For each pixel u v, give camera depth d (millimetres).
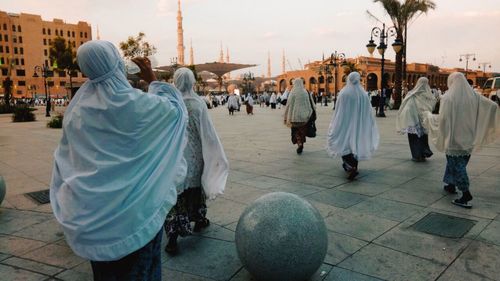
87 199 1963
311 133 9398
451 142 5070
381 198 5484
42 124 21797
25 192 6109
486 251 3730
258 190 5988
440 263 3498
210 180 3832
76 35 122125
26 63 112688
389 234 4172
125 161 2012
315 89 96750
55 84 115250
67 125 2061
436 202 5277
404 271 3359
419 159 8188
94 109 1992
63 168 2074
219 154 3852
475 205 5129
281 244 2906
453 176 5219
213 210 5035
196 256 3703
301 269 2945
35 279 3311
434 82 94375
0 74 108188
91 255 1987
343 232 4238
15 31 110875
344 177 6812
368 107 6645
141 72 2430
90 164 1985
